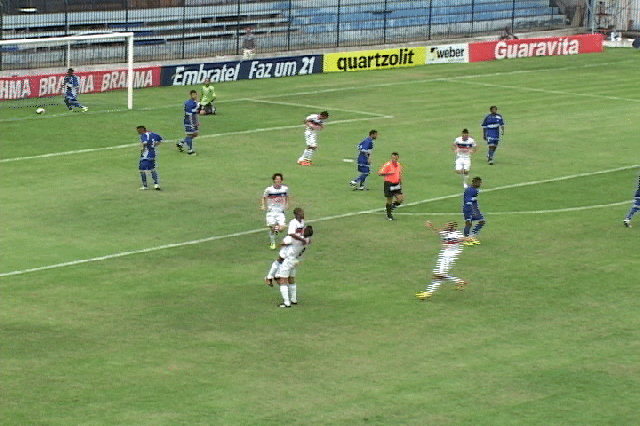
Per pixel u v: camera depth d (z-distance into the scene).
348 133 85.81
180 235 59.38
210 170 73.69
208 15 118.75
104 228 60.41
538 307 48.81
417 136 85.06
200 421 37.22
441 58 123.19
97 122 88.06
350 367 42.06
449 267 49.97
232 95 101.62
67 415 37.59
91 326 46.12
